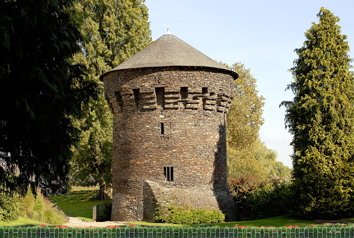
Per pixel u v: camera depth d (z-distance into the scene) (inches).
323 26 1148.5
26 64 640.4
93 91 777.6
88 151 1717.5
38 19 641.6
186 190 1149.1
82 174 1833.2
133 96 1184.2
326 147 1080.2
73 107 698.8
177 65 1154.7
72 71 765.3
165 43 1268.5
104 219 1354.6
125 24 1861.5
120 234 646.5
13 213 900.6
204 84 1180.5
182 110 1178.0
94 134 1657.2
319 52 1125.1
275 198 1254.3
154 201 1136.8
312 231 641.6
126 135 1205.7
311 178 1063.0
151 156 1166.3
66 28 711.1
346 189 1040.8
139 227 653.3
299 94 1147.3
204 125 1196.5
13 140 636.1
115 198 1221.1
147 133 1175.6
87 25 1708.9
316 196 1055.0
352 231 633.6
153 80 1165.1
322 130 1095.0
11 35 614.2
